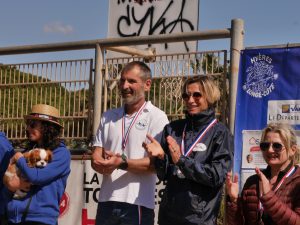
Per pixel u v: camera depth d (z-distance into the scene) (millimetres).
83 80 8289
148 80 6098
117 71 8102
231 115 7215
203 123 5414
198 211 5191
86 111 8250
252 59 7191
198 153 5328
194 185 5242
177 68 7676
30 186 5926
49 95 8562
